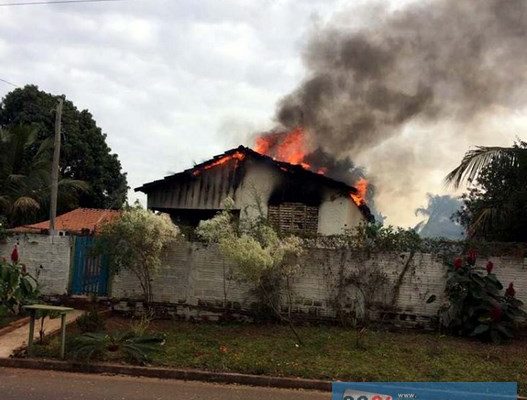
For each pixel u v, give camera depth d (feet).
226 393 21.58
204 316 35.14
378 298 34.06
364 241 34.42
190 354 26.16
